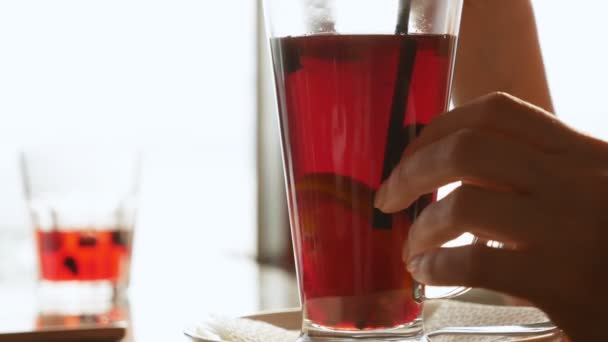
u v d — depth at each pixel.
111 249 0.79
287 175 0.56
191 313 0.79
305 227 0.54
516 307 0.64
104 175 0.79
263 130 3.53
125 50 3.79
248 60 3.66
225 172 3.78
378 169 0.53
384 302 0.53
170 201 3.78
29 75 3.69
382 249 0.53
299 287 0.55
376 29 0.52
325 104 0.53
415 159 0.51
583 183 0.51
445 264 0.52
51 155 0.78
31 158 0.78
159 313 0.80
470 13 1.00
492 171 0.51
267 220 3.46
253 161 3.66
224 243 3.52
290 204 0.56
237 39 3.70
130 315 0.79
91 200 0.79
